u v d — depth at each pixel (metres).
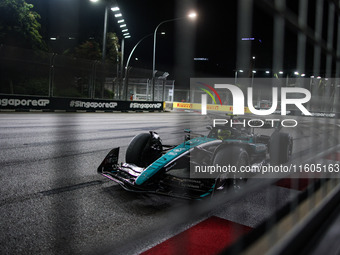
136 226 3.22
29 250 2.64
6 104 17.61
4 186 4.32
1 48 19.05
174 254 2.63
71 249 2.68
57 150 7.12
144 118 19.42
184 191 4.02
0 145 7.41
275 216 2.22
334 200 2.35
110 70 24.69
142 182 3.98
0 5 23.06
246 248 2.08
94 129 11.66
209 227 3.25
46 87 24.69
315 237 1.77
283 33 1.67
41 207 3.62
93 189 4.42
